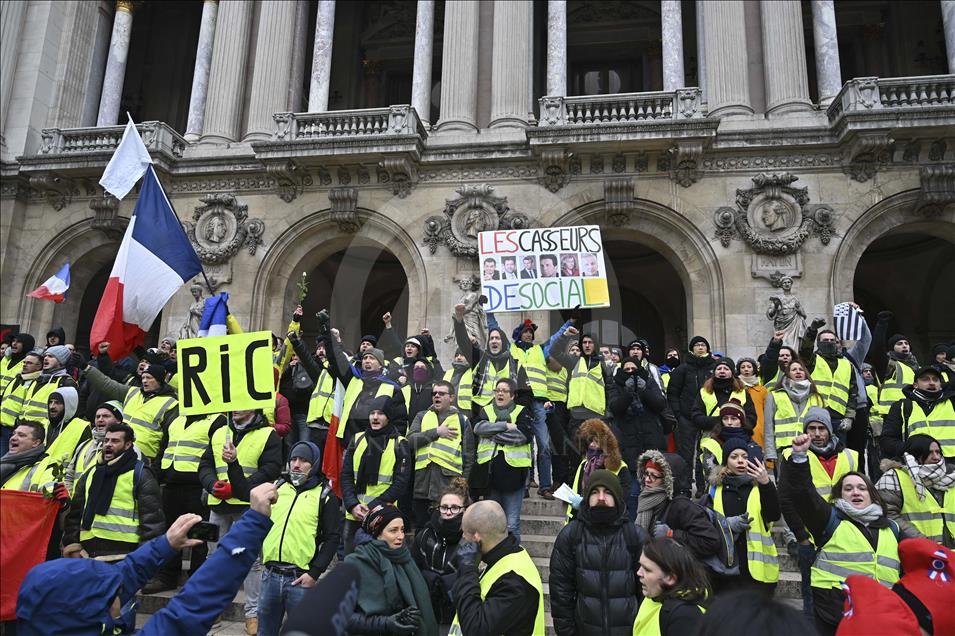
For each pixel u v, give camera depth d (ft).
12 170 58.70
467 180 53.16
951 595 11.21
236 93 60.75
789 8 53.83
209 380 16.98
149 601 22.07
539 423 21.21
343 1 78.64
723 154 50.98
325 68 61.67
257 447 21.88
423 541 16.65
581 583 13.79
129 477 20.02
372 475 20.24
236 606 22.22
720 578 16.33
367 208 53.62
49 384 30.04
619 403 25.16
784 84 52.37
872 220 48.83
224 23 62.28
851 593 8.30
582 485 18.80
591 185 51.49
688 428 28.84
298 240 55.42
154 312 27.50
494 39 57.52
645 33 72.49
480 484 20.42
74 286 59.98
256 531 9.22
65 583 9.04
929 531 20.56
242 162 56.49
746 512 17.42
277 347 31.96
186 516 10.06
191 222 56.29
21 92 61.77
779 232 48.80
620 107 57.00
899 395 30.63
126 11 67.77
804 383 25.16
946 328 64.23
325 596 4.36
